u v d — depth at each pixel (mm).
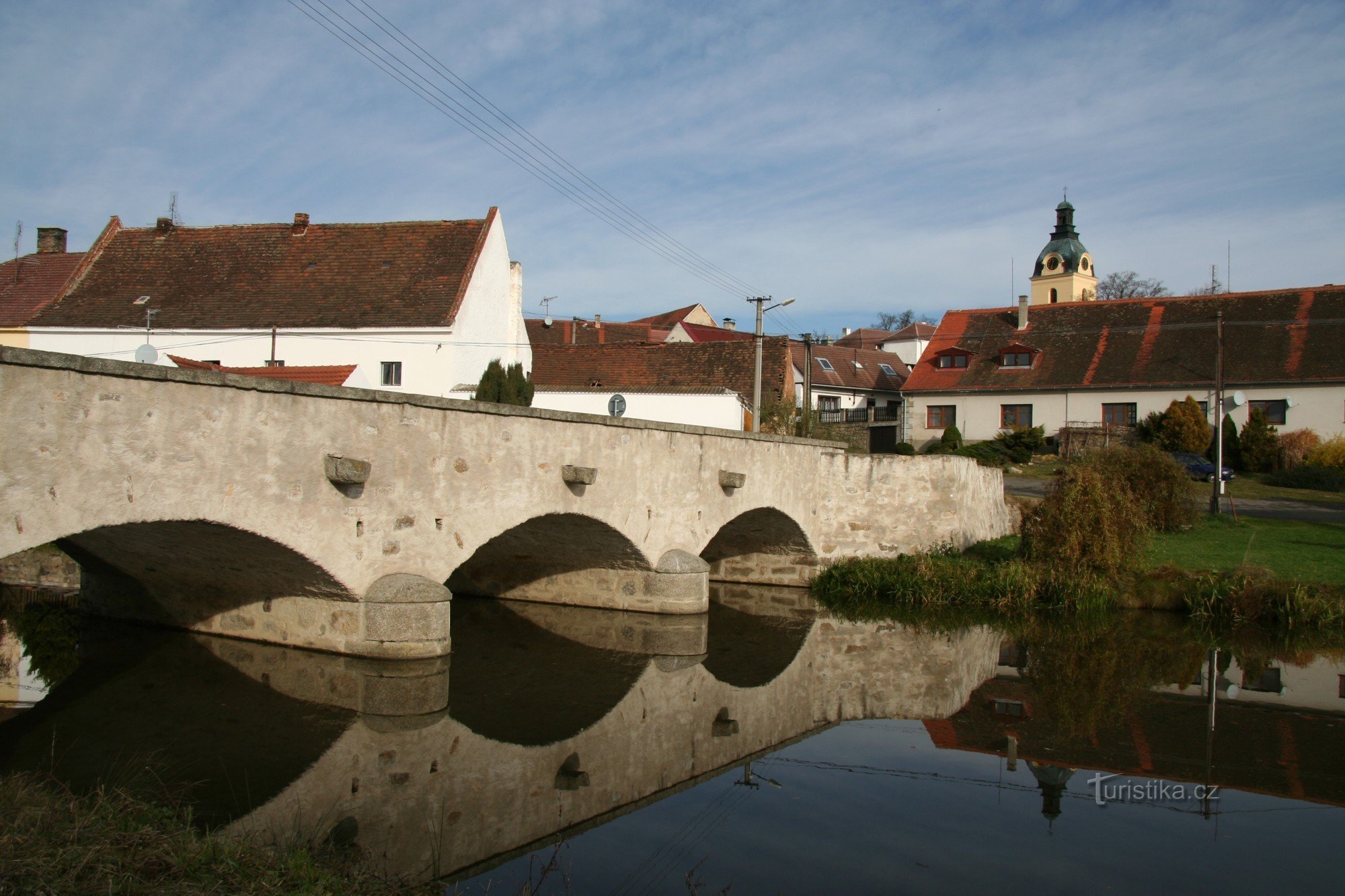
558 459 12766
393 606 10586
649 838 7105
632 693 11328
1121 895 6293
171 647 11883
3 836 4844
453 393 24797
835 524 20281
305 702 9891
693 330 53969
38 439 7355
